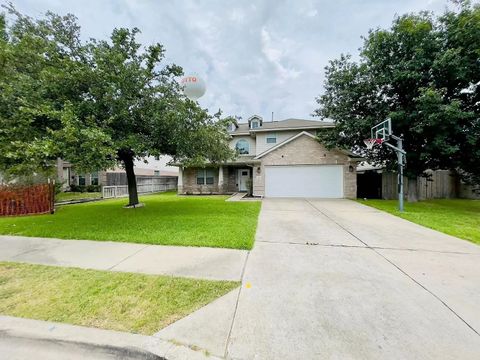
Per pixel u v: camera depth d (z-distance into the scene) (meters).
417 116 8.68
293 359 1.76
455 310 2.36
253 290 2.79
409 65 8.70
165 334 2.05
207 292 2.75
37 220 7.08
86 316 2.32
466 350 1.83
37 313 2.37
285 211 8.52
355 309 2.39
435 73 8.65
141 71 6.90
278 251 4.19
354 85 10.31
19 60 6.19
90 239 4.98
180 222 6.49
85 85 6.53
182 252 4.15
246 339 1.98
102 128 6.08
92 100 6.59
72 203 11.73
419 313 2.31
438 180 13.02
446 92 8.70
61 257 3.95
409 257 3.87
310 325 2.14
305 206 9.81
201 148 8.37
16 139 5.88
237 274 3.24
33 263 3.69
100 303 2.54
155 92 7.47
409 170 10.22
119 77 6.21
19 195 8.32
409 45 8.94
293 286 2.88
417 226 6.09
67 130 4.95
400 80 9.00
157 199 13.22
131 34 7.27
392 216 7.50
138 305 2.50
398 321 2.19
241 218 7.07
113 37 6.93
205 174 17.97
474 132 8.33
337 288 2.82
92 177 19.08
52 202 8.62
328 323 2.17
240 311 2.37
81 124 5.65
